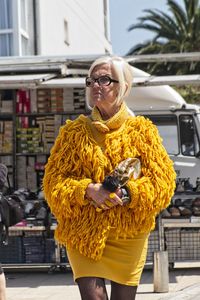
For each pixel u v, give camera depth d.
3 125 15.99
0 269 7.12
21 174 15.93
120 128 4.64
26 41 20.83
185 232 12.22
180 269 12.80
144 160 4.57
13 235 12.33
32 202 12.36
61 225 4.59
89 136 4.61
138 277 4.63
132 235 4.55
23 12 20.66
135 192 4.42
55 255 12.26
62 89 15.80
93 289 4.45
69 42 24.91
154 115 15.45
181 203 12.20
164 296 9.90
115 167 4.55
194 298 9.82
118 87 4.65
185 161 15.27
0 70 14.54
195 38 43.53
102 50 31.11
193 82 14.10
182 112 15.41
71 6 25.48
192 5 43.28
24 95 15.93
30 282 11.62
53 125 15.83
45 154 15.84
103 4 31.89
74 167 4.58
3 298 7.13
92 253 4.46
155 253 10.25
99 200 4.41
